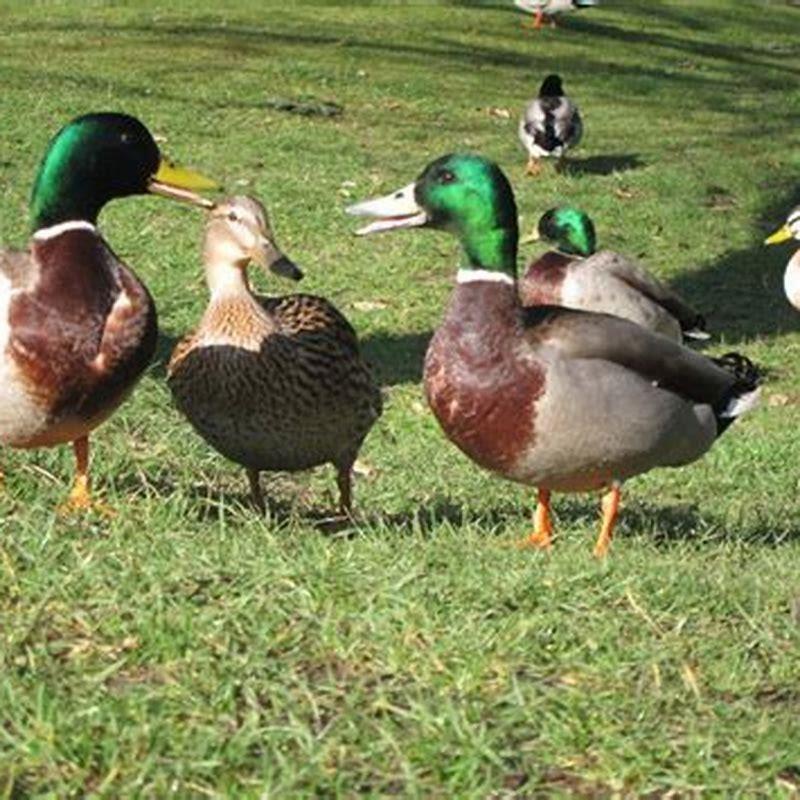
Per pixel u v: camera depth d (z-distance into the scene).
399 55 25.86
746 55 29.59
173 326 13.29
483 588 6.01
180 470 8.67
